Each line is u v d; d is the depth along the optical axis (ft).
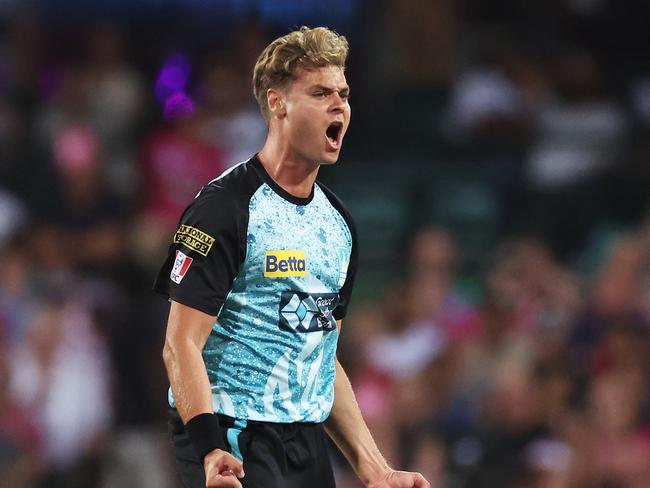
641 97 132.77
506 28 141.08
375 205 124.57
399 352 95.55
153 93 132.77
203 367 40.22
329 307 42.83
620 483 81.66
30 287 102.68
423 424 87.45
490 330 95.04
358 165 129.29
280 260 41.83
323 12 136.36
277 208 42.19
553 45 136.87
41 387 96.73
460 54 140.46
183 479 42.16
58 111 126.52
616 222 118.83
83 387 97.50
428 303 99.09
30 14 140.56
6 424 94.22
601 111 124.47
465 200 123.54
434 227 117.70
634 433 82.69
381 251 121.19
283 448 41.96
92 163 116.06
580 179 120.57
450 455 86.33
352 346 98.07
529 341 92.38
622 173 120.78
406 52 141.28
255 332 41.78
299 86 41.73
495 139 128.77
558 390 86.22
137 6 139.85
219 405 41.70
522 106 129.18
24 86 134.10
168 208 117.50
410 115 136.05
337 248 43.19
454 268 109.81
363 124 134.92
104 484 96.17
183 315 40.57
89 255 109.50
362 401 88.99
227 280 41.11
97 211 115.14
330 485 43.52
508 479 83.97
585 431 82.64
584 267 112.88
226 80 123.54
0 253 102.94
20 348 98.27
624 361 87.76
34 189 116.47
